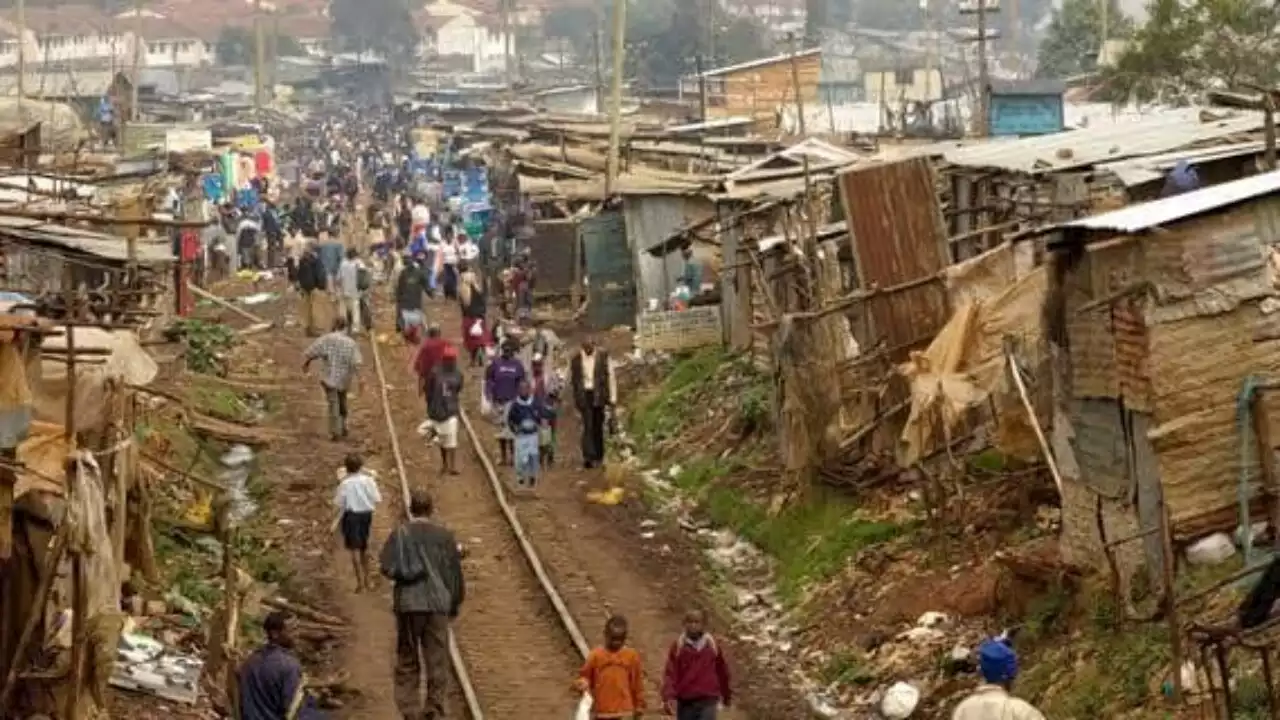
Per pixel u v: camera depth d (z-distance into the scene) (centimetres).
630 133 8200
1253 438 2423
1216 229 2419
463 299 5953
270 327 6397
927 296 3412
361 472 3491
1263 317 2430
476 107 12812
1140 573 2497
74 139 6134
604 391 4438
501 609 3306
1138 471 2491
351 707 2781
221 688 2645
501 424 4475
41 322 2102
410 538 2603
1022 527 2958
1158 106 6594
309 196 10288
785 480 3700
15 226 2717
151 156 6600
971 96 8769
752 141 7438
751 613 3278
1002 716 1641
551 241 6800
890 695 2603
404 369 5878
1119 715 2264
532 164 7325
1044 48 12156
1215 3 6762
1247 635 1988
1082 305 2569
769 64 10888
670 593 3384
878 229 3475
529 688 2880
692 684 2362
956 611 2839
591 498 4134
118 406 2458
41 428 2161
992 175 3962
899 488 3397
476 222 8681
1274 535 2405
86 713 2266
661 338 5319
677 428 4666
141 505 2705
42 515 2252
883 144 6762
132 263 2652
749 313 4772
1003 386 2914
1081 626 2548
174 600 2938
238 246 8519
